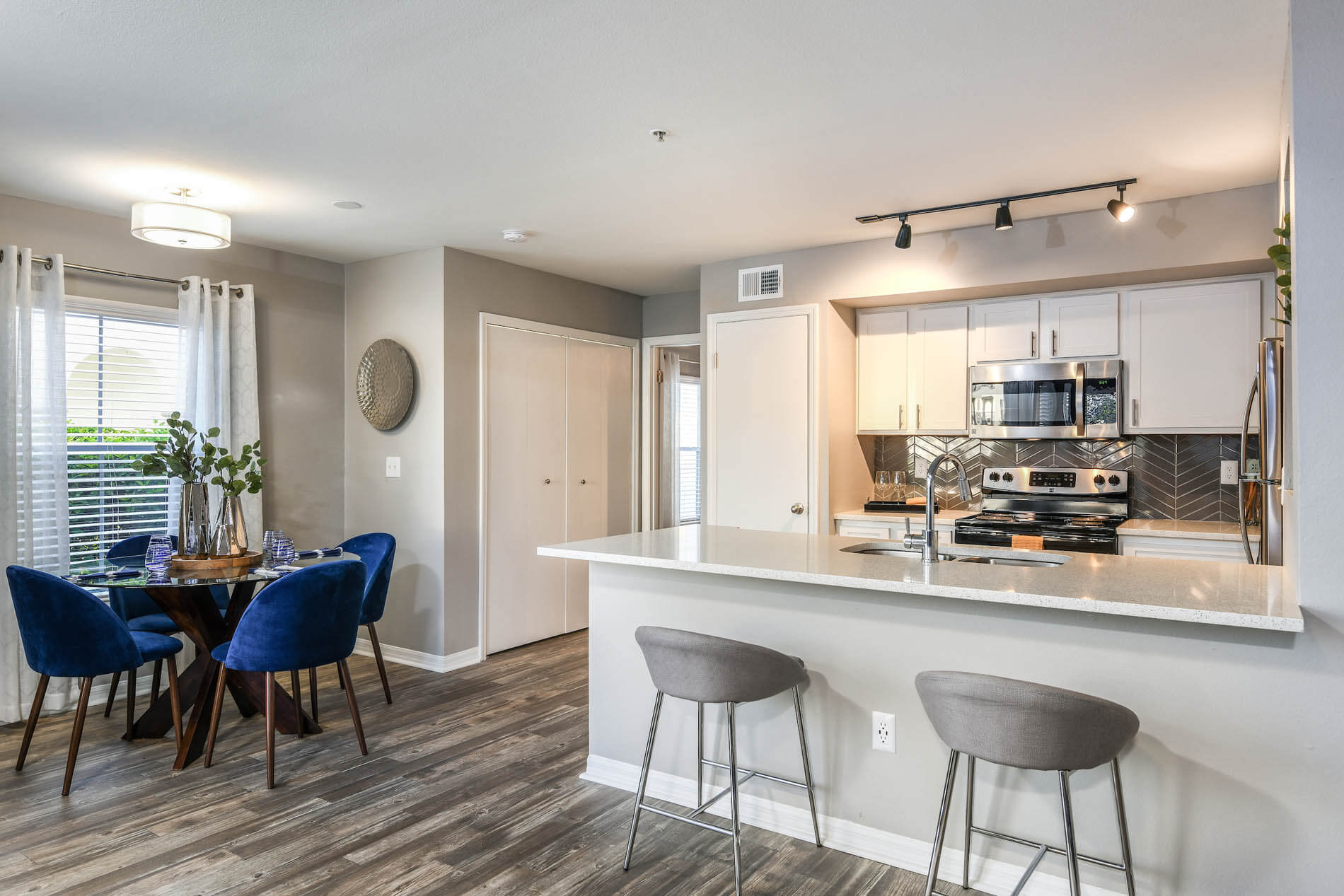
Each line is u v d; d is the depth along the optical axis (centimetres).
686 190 368
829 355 464
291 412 486
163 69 253
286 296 485
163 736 359
